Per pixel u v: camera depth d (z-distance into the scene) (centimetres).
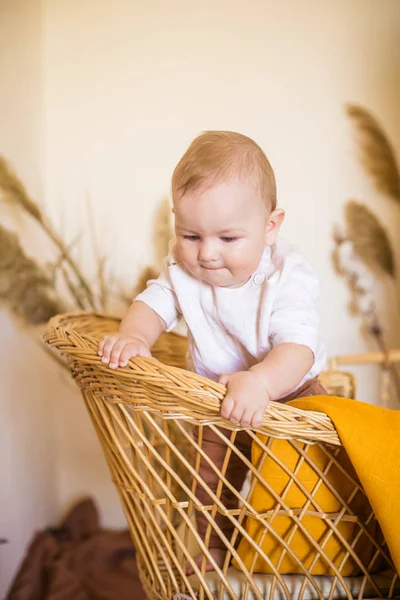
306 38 160
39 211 163
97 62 165
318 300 166
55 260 167
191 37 163
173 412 72
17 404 153
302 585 76
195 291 94
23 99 156
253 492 76
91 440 175
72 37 165
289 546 78
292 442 72
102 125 166
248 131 163
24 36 156
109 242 168
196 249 82
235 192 79
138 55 164
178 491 119
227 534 91
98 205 167
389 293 164
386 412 73
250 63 162
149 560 85
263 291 89
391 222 162
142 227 167
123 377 73
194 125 164
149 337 94
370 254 163
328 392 128
